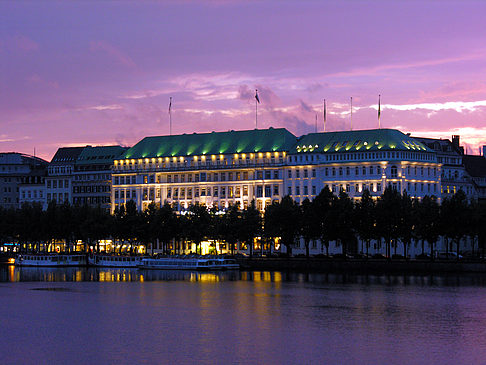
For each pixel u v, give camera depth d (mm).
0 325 152500
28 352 129375
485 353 127250
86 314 164625
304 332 143125
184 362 122688
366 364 121375
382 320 153750
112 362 123062
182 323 153000
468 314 160000
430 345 132500
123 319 158125
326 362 122438
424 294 186750
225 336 140125
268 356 125875
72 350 130625
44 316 162625
